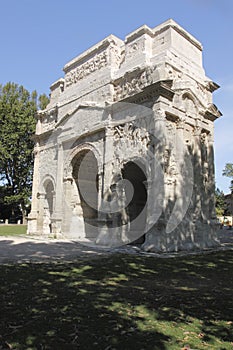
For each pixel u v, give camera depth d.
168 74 20.30
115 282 9.82
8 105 44.41
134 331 5.81
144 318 6.52
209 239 22.05
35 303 7.34
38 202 31.33
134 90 21.48
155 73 20.00
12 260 13.88
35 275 10.52
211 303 7.71
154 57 21.38
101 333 5.68
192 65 23.20
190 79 22.56
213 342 5.43
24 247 19.19
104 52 25.58
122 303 7.53
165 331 5.85
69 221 26.83
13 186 46.94
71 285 9.21
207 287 9.46
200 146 22.44
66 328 5.87
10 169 46.03
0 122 44.31
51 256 15.51
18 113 44.47
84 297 7.95
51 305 7.21
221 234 36.59
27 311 6.75
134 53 22.84
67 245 20.78
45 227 30.20
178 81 21.03
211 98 24.94
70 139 26.92
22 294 8.09
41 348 5.03
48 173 30.39
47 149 31.44
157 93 19.33
